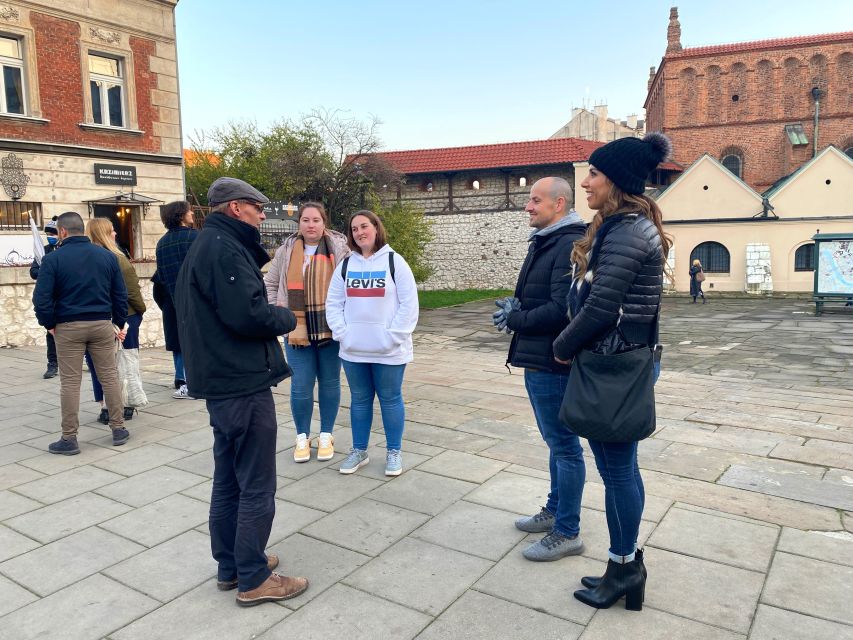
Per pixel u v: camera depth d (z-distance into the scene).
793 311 23.23
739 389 8.17
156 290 6.48
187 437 5.32
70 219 4.81
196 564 3.17
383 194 29.92
